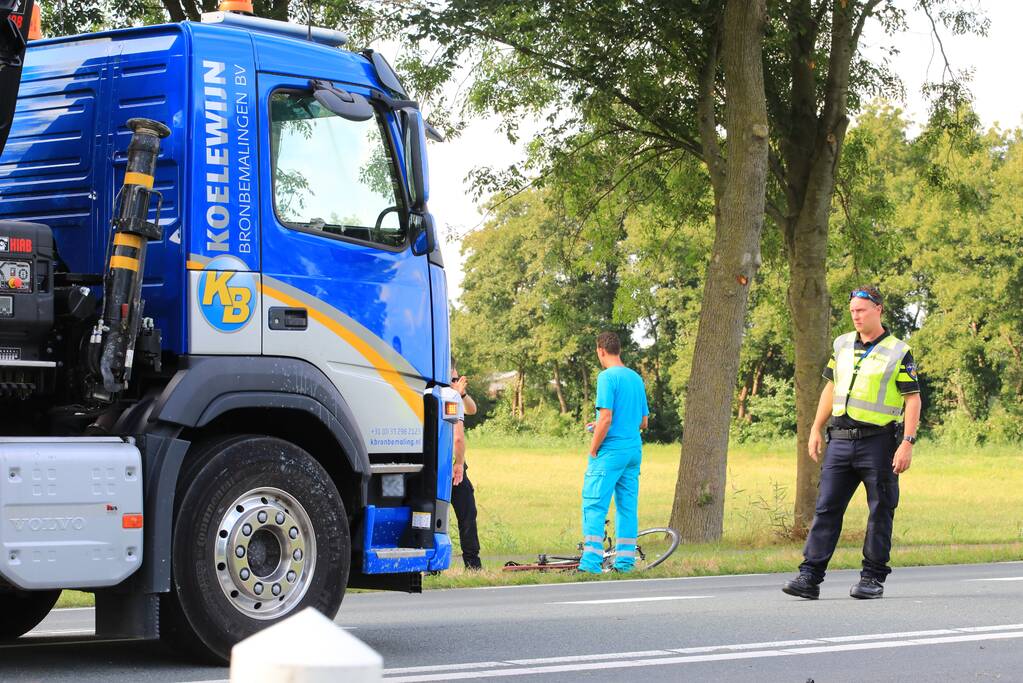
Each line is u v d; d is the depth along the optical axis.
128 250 9.49
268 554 9.84
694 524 27.77
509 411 138.12
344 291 10.67
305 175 10.56
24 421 9.73
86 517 8.96
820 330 30.17
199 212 9.96
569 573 18.61
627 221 41.62
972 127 32.78
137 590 9.23
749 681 8.98
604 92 30.27
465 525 19.41
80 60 10.62
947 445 99.25
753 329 105.62
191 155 9.98
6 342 9.21
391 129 11.14
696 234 37.09
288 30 11.03
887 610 13.33
